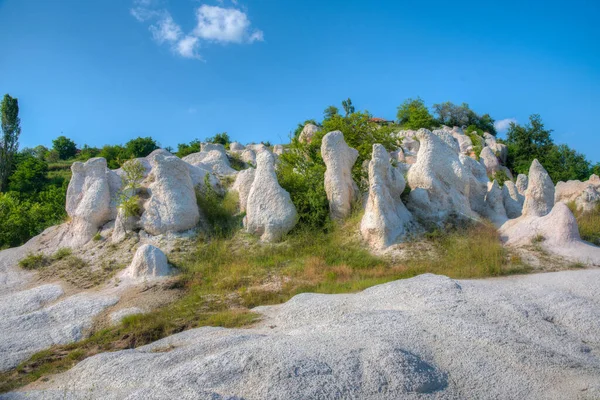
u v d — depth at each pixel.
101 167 16.72
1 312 10.90
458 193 13.97
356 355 5.75
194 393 4.98
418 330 6.55
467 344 6.15
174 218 14.06
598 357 6.12
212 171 20.19
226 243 13.58
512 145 36.72
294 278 10.79
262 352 5.82
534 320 6.99
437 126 49.19
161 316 9.26
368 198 13.09
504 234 12.54
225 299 9.98
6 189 37.19
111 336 8.71
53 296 11.65
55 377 7.05
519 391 5.24
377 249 12.21
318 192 14.37
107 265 13.21
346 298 8.50
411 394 5.18
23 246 16.33
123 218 14.53
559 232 11.27
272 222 13.55
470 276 10.01
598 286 8.35
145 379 6.00
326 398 5.03
